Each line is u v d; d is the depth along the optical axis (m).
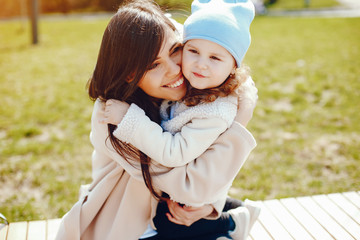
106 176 1.38
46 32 11.34
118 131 1.18
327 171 3.36
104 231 1.41
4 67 7.19
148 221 1.44
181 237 1.44
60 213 2.80
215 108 1.21
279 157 3.60
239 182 3.20
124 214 1.37
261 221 2.08
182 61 1.19
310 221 2.07
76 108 4.94
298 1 17.89
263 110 4.76
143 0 1.22
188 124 1.23
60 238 1.39
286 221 2.07
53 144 3.91
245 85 1.33
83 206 1.39
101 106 1.31
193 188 1.27
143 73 1.15
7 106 5.00
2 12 16.19
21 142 3.96
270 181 3.21
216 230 1.48
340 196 2.30
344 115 4.55
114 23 1.17
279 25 11.98
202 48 1.13
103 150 1.36
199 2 1.26
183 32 1.21
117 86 1.20
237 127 1.25
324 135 4.05
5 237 1.95
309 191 3.06
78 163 3.54
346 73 6.30
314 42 9.06
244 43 1.16
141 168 1.26
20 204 2.90
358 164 3.43
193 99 1.23
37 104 5.08
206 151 1.29
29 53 8.47
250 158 3.59
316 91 5.38
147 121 1.18
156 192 1.37
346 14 13.79
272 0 17.86
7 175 3.30
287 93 5.37
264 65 7.03
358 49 8.09
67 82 6.15
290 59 7.47
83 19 14.65
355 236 1.94
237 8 1.18
